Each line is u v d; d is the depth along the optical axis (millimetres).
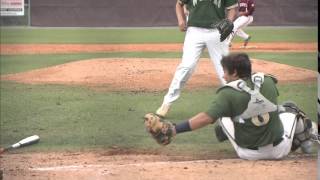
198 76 26578
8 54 30469
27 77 26953
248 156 17156
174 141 19984
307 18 28016
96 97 23766
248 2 27219
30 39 34188
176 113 22188
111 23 40406
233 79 16594
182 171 16078
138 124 21312
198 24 20203
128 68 28125
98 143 19453
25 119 21500
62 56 31375
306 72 26250
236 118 16625
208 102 23422
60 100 23375
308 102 22406
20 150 18812
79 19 38219
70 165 17047
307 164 16750
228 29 19703
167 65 29062
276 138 16844
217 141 19969
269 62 28688
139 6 41125
